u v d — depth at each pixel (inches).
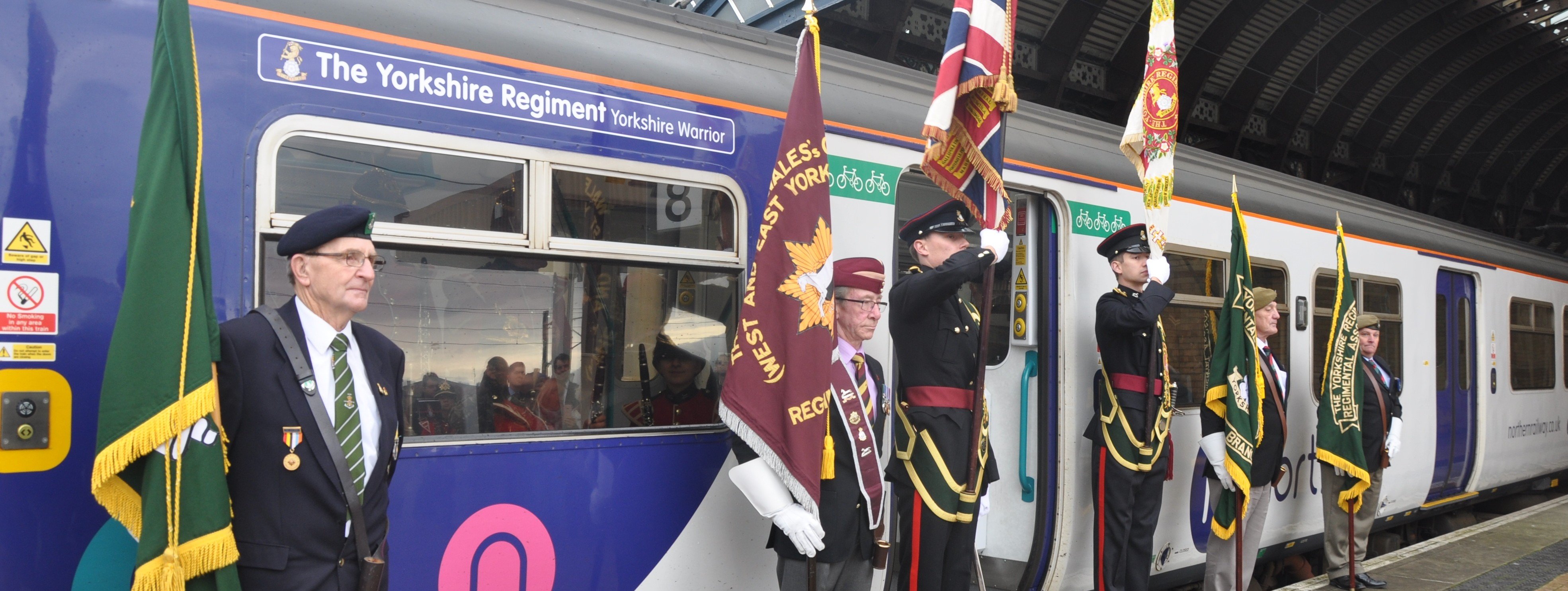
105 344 89.9
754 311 111.3
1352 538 206.2
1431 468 283.9
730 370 111.3
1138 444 165.0
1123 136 166.1
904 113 152.4
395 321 103.0
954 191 128.6
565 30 119.6
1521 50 514.9
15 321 86.1
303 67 99.0
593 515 115.6
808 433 109.4
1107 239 173.5
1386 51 514.3
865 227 143.4
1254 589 229.6
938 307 133.1
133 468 77.1
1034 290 176.1
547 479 112.4
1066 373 174.4
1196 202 204.1
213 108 94.0
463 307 107.8
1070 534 174.6
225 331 80.0
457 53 108.6
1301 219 235.3
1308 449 235.3
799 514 108.7
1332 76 530.3
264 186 96.0
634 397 120.5
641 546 119.4
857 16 383.6
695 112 126.3
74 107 90.1
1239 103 535.5
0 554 84.7
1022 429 178.1
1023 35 440.1
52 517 87.0
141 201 75.7
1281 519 228.1
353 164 101.3
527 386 112.3
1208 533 208.4
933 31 416.8
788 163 113.6
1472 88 563.5
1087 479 177.9
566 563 113.4
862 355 125.2
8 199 86.4
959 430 131.0
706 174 126.4
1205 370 206.1
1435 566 228.4
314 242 81.8
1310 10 462.3
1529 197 754.2
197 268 77.2
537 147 112.5
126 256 91.4
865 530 119.6
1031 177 168.1
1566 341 381.7
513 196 111.0
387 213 102.8
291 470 79.4
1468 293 313.6
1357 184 639.8
